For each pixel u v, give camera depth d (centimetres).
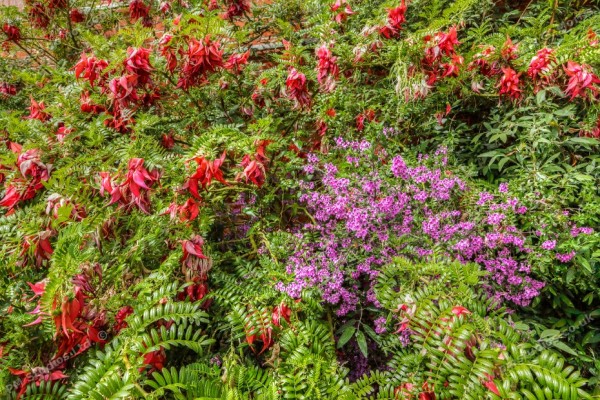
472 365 99
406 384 113
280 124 261
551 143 207
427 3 291
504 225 181
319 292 171
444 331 106
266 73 234
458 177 204
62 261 120
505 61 214
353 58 241
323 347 142
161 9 296
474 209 190
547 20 285
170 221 166
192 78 214
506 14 294
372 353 184
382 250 178
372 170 199
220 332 175
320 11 298
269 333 144
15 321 136
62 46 379
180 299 163
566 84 208
